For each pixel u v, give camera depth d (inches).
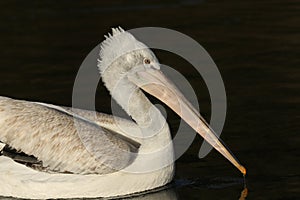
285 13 941.8
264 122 593.0
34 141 489.1
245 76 712.4
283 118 598.5
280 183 486.6
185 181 504.7
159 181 498.6
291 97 647.1
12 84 718.5
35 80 727.7
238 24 900.6
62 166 489.7
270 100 642.8
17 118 492.1
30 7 1008.9
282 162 518.6
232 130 580.4
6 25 933.2
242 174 508.1
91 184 487.5
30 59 802.2
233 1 1015.0
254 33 860.0
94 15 957.8
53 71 755.4
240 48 805.9
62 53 818.8
